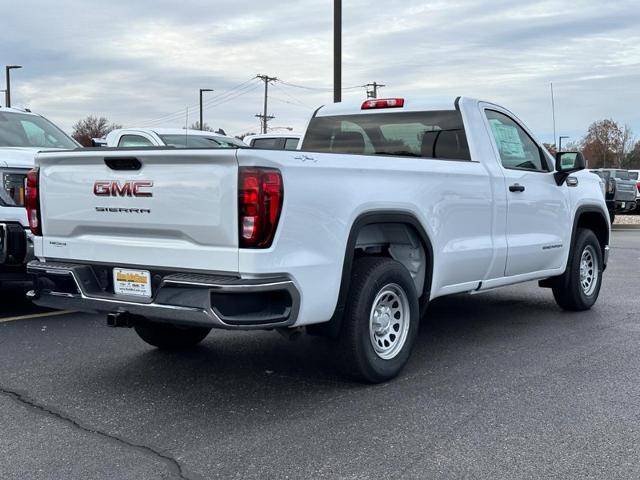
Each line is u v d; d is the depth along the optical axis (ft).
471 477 11.85
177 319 14.05
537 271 23.11
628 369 18.20
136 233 15.21
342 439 13.46
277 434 13.71
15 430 13.92
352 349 15.99
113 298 15.31
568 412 14.96
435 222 18.01
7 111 30.30
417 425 14.19
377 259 16.70
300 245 14.25
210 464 12.36
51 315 24.72
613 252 48.01
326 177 14.85
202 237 14.07
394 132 22.15
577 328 23.16
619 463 12.41
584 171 26.53
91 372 17.84
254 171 13.50
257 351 19.98
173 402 15.60
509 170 21.43
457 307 27.07
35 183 16.92
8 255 22.22
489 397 15.92
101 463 12.41
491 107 22.06
